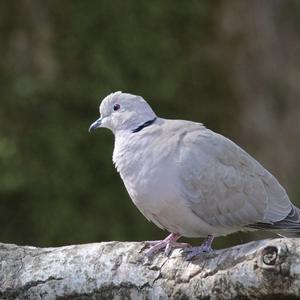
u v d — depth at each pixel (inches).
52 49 592.1
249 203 323.6
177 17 614.9
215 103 620.4
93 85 587.2
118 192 582.9
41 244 571.2
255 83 632.4
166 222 324.5
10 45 595.5
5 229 574.2
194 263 277.0
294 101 641.0
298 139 634.8
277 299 258.4
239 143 622.8
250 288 259.3
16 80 588.7
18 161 570.9
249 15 635.5
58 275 292.5
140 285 283.1
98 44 593.3
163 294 279.6
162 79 601.3
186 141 318.3
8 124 580.4
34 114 584.1
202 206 317.1
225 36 627.8
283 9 652.7
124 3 600.7
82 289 290.2
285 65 647.1
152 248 289.1
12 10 599.2
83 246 299.6
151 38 603.2
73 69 589.6
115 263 289.4
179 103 608.4
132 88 593.3
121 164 324.2
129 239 578.9
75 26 594.6
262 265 254.1
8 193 572.1
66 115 585.6
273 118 633.0
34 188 573.6
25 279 295.4
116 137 342.6
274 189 333.4
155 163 313.7
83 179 577.6
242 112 625.0
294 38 650.2
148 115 339.6
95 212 578.2
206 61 621.0
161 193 313.1
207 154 317.7
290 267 249.6
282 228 328.5
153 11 605.3
